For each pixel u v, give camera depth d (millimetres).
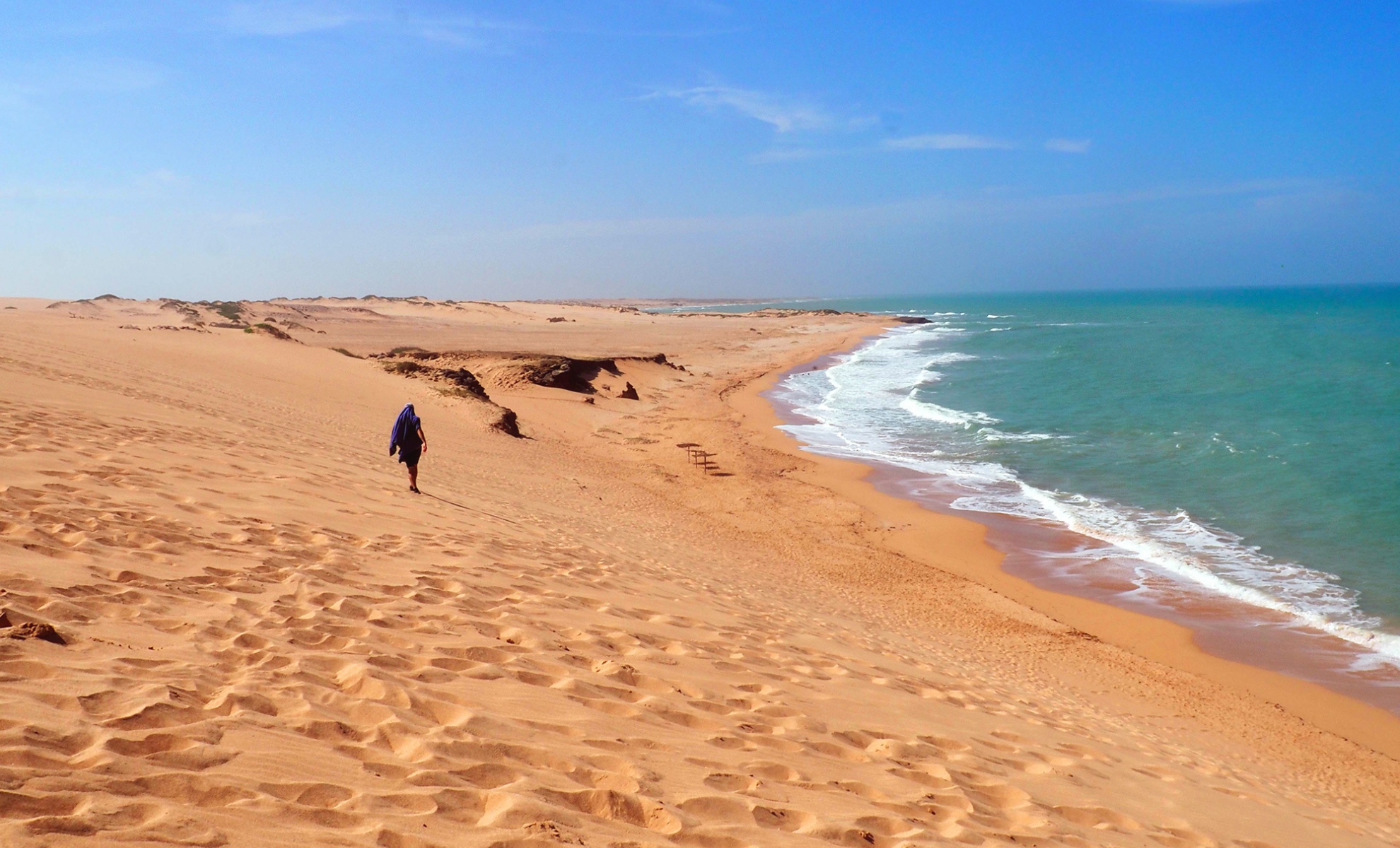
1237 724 11742
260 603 5562
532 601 7371
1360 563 18078
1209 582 17328
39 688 3455
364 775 3422
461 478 16375
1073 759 6863
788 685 6750
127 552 5984
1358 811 9305
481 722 4277
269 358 31641
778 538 19188
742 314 147500
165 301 91062
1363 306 147875
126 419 12164
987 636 14141
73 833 2494
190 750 3236
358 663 4723
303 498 9484
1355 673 13547
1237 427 32906
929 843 4125
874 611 14352
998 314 166375
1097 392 44562
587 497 19031
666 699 5602
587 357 51125
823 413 39531
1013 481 25828
